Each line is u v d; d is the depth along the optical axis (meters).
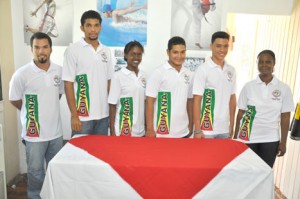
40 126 2.04
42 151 2.08
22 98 2.07
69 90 2.02
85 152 1.51
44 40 1.94
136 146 1.62
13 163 2.86
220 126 2.03
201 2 2.73
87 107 2.06
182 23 2.75
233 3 2.76
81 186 1.39
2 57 2.57
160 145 1.66
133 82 2.03
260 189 1.36
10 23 2.72
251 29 3.96
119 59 2.80
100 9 2.72
